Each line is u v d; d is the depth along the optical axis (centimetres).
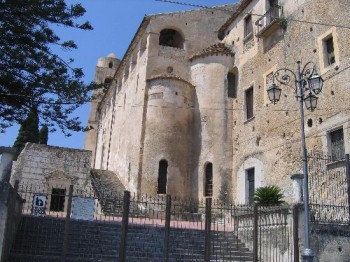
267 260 1494
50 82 1527
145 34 3253
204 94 2858
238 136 2639
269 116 2322
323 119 1880
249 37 2697
